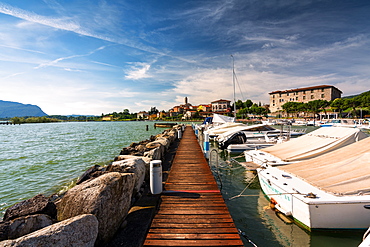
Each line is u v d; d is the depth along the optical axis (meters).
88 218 3.03
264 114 86.62
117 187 4.02
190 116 106.12
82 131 53.50
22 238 2.37
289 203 5.73
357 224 4.99
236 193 8.38
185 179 7.53
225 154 16.77
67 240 2.63
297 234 5.36
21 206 3.80
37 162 15.05
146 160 7.85
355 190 5.16
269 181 6.94
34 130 61.97
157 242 3.84
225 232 4.16
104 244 3.57
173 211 5.04
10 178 11.09
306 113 74.38
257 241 5.20
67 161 15.27
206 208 5.20
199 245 3.75
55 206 3.97
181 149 14.86
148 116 161.88
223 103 105.81
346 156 6.68
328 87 75.56
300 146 10.32
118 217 4.02
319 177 6.04
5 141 30.23
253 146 16.09
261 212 6.65
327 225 5.02
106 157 16.66
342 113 64.69
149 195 5.85
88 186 3.86
